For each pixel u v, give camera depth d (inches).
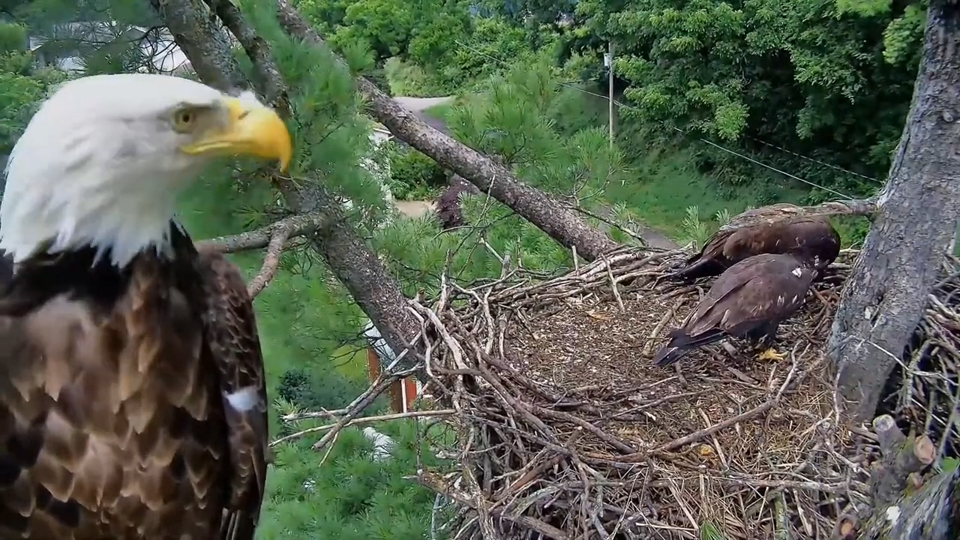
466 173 217.6
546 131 219.1
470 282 187.0
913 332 143.7
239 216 162.6
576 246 221.3
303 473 198.5
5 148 184.1
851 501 120.3
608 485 123.3
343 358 285.6
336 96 153.4
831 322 161.2
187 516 76.9
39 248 68.1
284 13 194.7
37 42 197.3
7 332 68.7
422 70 652.7
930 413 137.3
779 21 510.9
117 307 69.9
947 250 140.5
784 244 159.9
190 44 162.7
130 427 71.2
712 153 581.6
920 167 132.6
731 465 129.8
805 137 529.3
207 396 76.8
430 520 178.5
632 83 605.9
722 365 152.1
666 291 175.9
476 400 135.9
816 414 139.5
